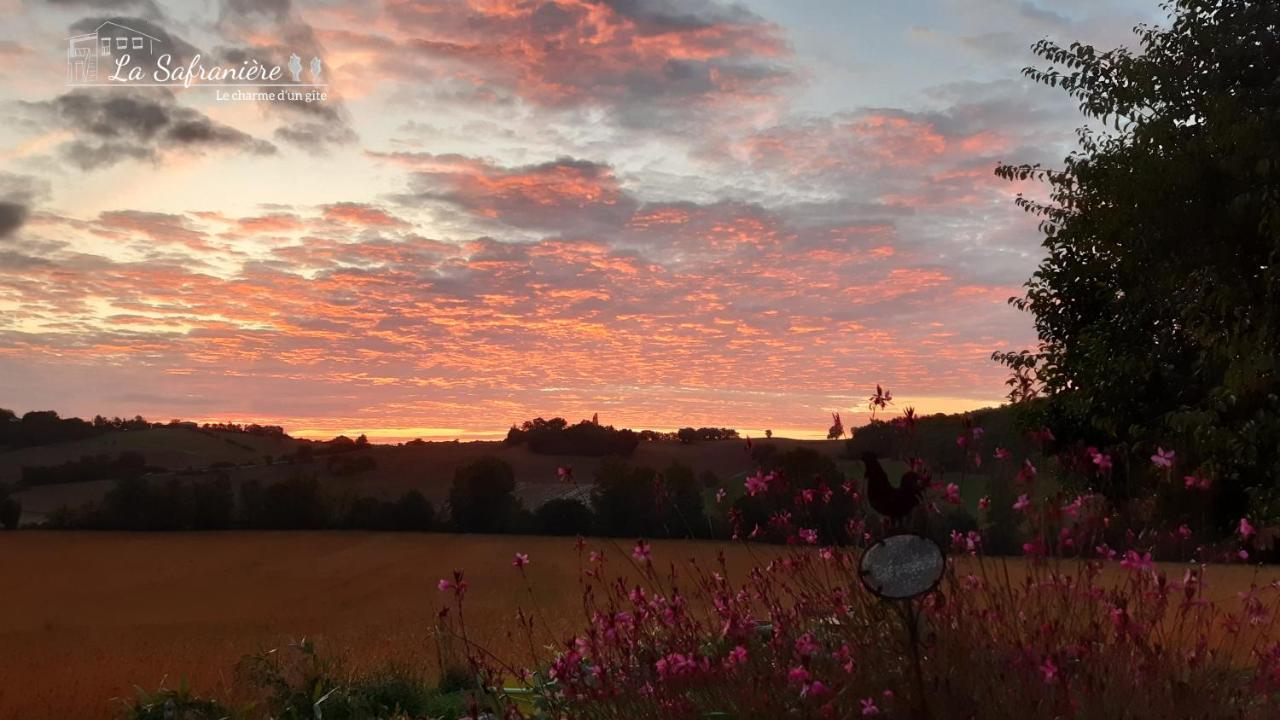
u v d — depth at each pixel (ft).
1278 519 22.58
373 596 137.59
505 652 18.74
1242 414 26.30
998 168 34.09
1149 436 29.37
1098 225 30.99
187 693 25.34
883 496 12.27
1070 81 32.14
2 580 165.48
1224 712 11.77
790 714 12.19
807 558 14.79
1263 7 27.58
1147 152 27.99
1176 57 29.48
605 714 13.26
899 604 12.58
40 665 91.25
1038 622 13.16
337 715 24.29
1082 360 33.32
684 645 13.50
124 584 162.50
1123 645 12.37
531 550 140.15
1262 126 25.29
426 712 23.58
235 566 170.81
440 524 181.88
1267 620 12.79
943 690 12.12
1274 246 24.98
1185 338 31.12
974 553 13.99
